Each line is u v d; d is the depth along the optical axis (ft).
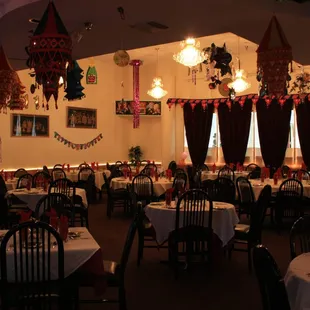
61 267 9.95
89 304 13.71
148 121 46.78
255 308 13.42
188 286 15.47
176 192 21.76
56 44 13.41
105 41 21.76
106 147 45.44
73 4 16.02
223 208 17.49
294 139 40.52
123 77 46.47
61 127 41.27
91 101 43.88
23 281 10.38
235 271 17.15
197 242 16.71
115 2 15.84
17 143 37.65
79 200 24.26
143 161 46.47
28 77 38.24
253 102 41.65
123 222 26.99
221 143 44.14
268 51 15.33
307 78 33.91
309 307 8.55
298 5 17.16
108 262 13.11
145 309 13.35
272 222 26.45
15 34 20.35
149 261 18.60
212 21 18.17
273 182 27.91
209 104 44.34
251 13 16.97
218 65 24.11
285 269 17.20
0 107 21.17
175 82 45.16
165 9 16.60
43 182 26.30
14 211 23.43
